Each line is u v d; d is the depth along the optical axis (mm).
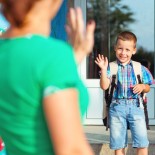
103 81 4516
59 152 1353
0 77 1450
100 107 7461
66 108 1363
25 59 1429
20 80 1418
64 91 1375
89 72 7555
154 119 7449
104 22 7797
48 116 1372
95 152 5789
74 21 1773
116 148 4680
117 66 4652
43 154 1443
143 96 4684
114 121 4656
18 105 1426
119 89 4621
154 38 7879
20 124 1439
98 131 6875
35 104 1413
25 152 1464
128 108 4605
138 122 4621
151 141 5961
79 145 1360
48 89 1373
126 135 4727
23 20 1520
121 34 4699
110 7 7816
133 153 5660
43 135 1436
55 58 1412
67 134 1346
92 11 7707
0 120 1482
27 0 1499
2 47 1503
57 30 6453
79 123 1378
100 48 7703
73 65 1438
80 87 1567
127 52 4625
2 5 1521
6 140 1523
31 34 1519
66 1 6527
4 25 3584
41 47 1443
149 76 4703
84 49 1772
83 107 1590
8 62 1450
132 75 4637
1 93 1452
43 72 1397
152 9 7832
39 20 1545
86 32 1782
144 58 7844
